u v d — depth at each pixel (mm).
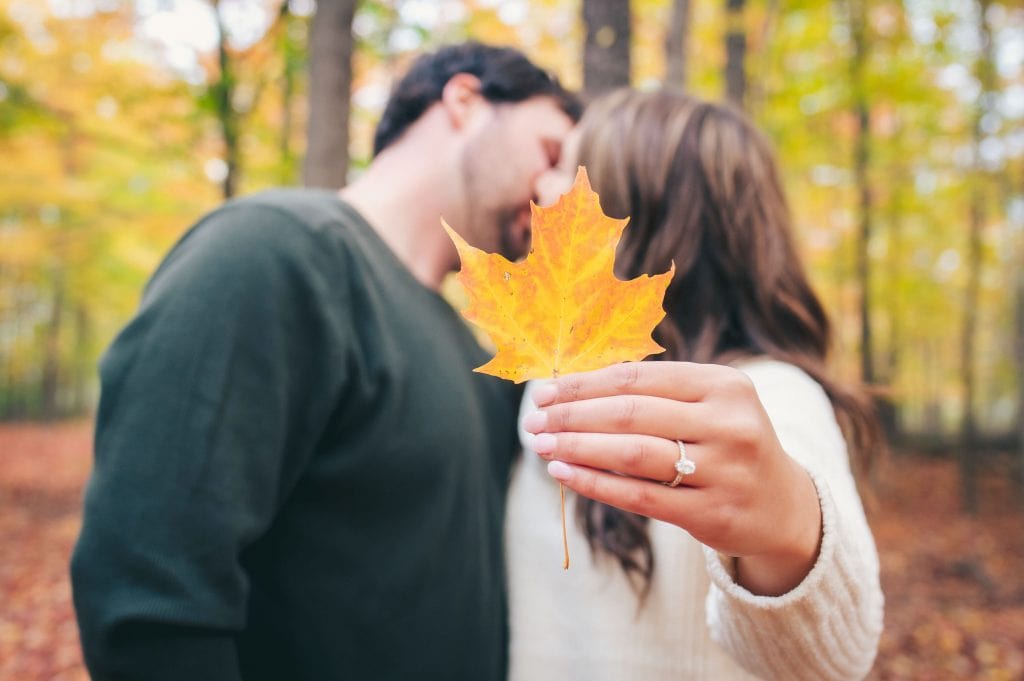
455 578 1285
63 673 4977
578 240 681
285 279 1145
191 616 956
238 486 1034
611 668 1271
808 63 9688
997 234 11562
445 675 1251
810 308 1511
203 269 1104
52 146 7422
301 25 6512
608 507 1305
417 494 1250
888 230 11852
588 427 654
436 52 1615
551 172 1617
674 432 655
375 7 6406
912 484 13758
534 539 1437
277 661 1178
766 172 1500
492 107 1556
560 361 679
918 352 19953
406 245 1529
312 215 1263
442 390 1337
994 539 9875
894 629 6414
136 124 6805
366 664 1188
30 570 7230
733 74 6719
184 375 1034
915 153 10016
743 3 6711
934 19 8797
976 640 6105
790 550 784
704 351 1359
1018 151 9266
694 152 1442
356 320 1245
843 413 1374
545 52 7953
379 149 1645
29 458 15727
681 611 1249
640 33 8133
